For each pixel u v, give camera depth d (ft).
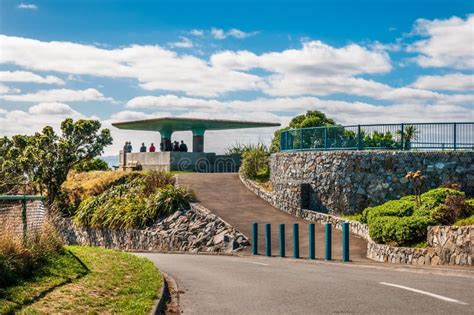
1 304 33.60
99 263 54.75
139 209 120.37
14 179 147.33
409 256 68.39
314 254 77.87
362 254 80.74
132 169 177.88
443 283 46.21
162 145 189.98
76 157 157.89
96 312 34.22
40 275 43.96
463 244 61.72
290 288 45.24
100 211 128.36
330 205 108.27
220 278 53.31
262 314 35.06
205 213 111.86
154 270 52.80
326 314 34.53
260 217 112.98
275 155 127.13
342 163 106.73
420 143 99.81
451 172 96.63
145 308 35.63
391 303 37.29
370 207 95.40
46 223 53.57
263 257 83.05
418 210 78.54
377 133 104.17
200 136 187.52
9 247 43.24
